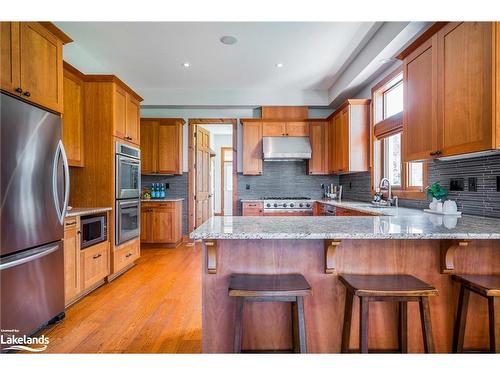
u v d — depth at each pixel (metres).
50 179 2.11
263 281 1.50
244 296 1.37
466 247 1.67
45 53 2.10
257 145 4.95
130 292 2.88
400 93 3.39
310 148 4.82
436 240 1.67
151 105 5.04
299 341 1.41
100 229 2.94
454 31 1.85
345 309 1.57
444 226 1.61
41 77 2.06
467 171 2.23
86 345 1.94
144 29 3.02
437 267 1.67
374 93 3.77
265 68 4.05
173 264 3.88
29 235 1.91
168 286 3.05
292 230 1.48
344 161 4.10
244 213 4.70
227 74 4.29
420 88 2.21
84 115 3.14
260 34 3.12
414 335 1.68
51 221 2.12
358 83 3.91
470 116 1.73
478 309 1.68
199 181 5.58
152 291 2.91
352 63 3.82
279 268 1.65
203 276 1.64
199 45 3.39
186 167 5.30
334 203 3.79
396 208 3.00
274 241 1.65
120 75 4.33
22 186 1.85
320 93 4.98
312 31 3.06
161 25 2.95
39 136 2.00
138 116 3.82
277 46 3.40
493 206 1.99
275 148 4.79
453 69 1.86
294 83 4.66
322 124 4.93
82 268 2.64
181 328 2.17
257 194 5.26
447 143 1.92
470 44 1.73
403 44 2.79
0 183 1.70
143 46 3.40
